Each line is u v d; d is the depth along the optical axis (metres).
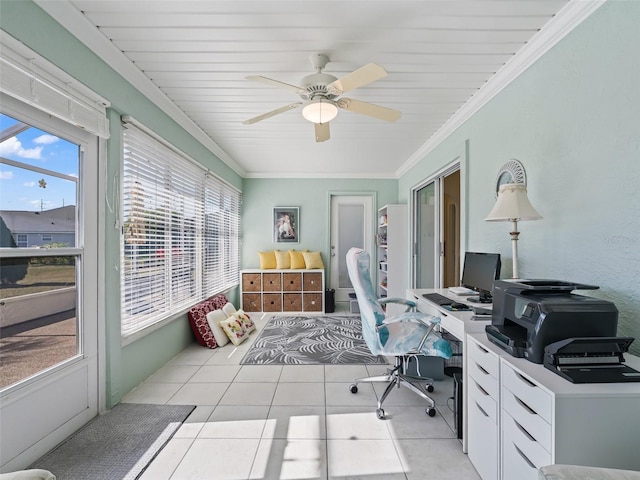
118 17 1.70
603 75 1.45
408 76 2.30
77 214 1.85
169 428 1.90
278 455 1.67
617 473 0.81
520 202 1.71
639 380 1.06
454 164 3.21
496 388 1.37
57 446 1.70
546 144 1.83
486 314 1.81
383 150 4.16
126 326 2.33
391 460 1.64
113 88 2.06
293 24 1.76
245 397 2.29
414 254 4.55
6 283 1.45
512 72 2.12
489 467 1.43
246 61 2.12
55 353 1.71
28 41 1.46
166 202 2.86
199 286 3.63
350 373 2.73
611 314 1.21
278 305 4.98
